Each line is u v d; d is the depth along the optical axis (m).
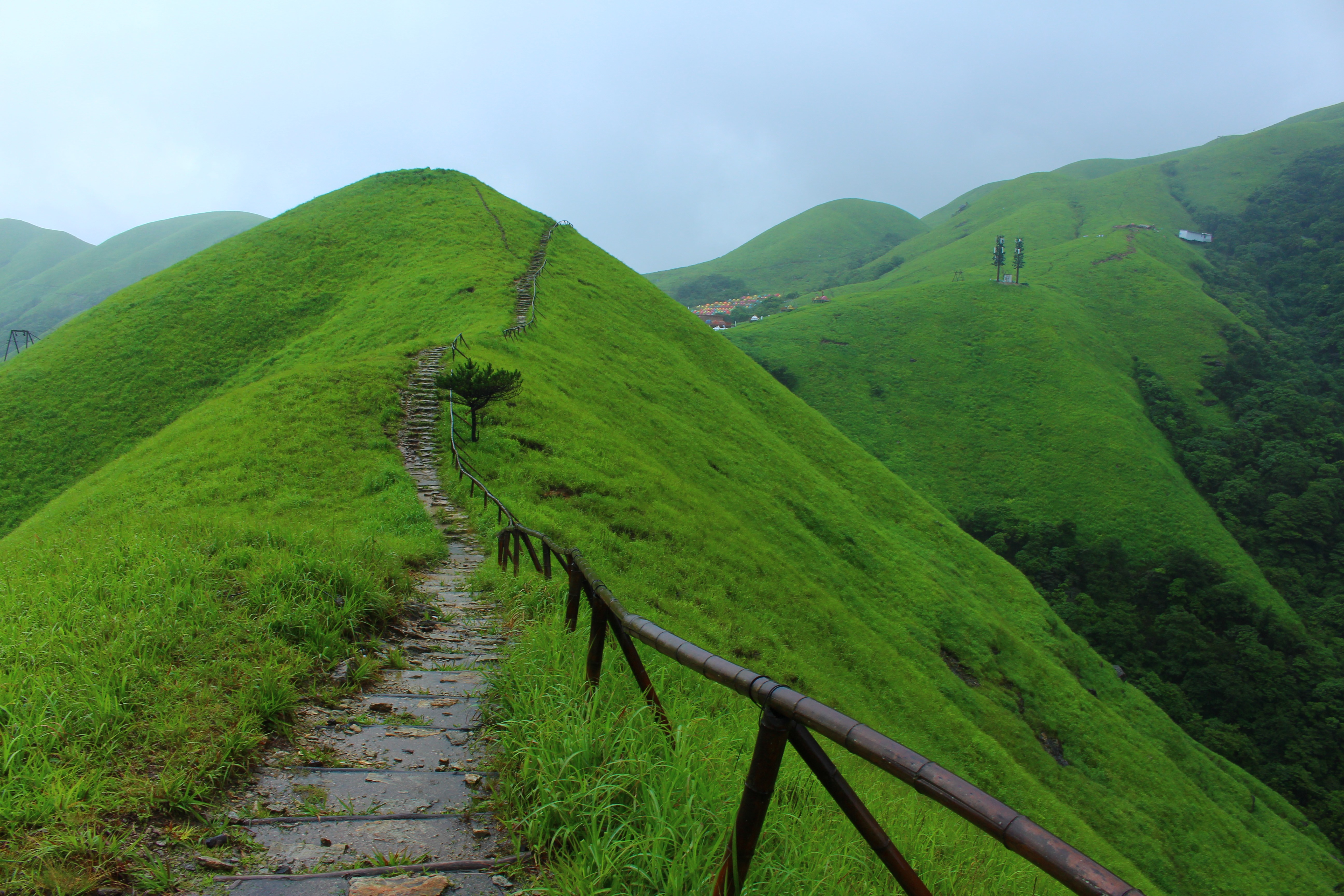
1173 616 78.06
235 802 3.53
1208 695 70.69
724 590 19.19
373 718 4.82
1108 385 117.19
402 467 19.62
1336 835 55.31
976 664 30.95
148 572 6.09
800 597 22.41
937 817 6.60
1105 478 99.56
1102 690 40.12
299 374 25.77
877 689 20.80
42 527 17.08
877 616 29.45
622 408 33.06
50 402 39.66
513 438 22.44
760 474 36.72
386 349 30.88
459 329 34.97
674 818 3.29
